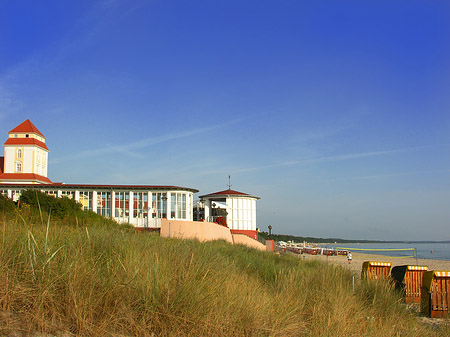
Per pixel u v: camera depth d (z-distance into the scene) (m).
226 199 46.81
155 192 37.38
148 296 6.86
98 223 19.31
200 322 6.85
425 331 9.43
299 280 12.23
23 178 62.25
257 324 7.49
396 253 133.62
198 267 8.83
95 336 5.75
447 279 12.81
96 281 6.80
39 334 5.45
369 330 8.41
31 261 6.50
